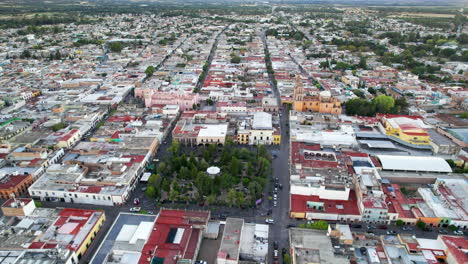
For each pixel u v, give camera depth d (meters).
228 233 187.00
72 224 198.75
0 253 168.00
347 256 165.38
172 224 194.75
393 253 167.25
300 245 173.88
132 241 182.62
